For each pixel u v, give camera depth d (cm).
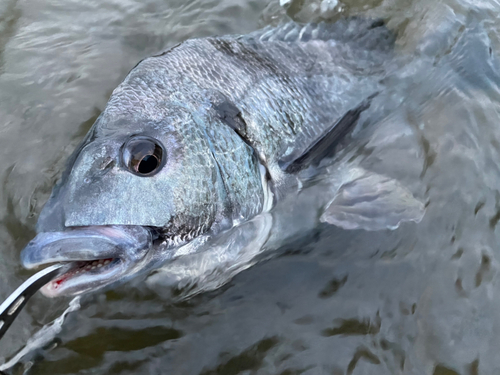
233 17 46
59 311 31
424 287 30
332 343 29
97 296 31
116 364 29
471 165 34
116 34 44
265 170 33
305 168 35
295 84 35
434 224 32
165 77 32
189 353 30
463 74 39
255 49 35
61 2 47
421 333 29
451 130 36
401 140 36
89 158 29
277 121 34
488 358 29
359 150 36
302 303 31
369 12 45
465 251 31
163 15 46
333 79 37
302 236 33
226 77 33
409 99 38
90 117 38
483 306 30
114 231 29
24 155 36
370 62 38
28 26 45
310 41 36
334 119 36
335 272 31
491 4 44
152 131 30
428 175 34
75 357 29
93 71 41
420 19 43
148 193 29
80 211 28
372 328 30
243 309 31
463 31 42
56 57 42
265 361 29
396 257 32
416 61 40
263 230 33
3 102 39
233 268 32
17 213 33
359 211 33
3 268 31
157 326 30
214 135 31
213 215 31
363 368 29
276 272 32
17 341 30
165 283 32
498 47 41
